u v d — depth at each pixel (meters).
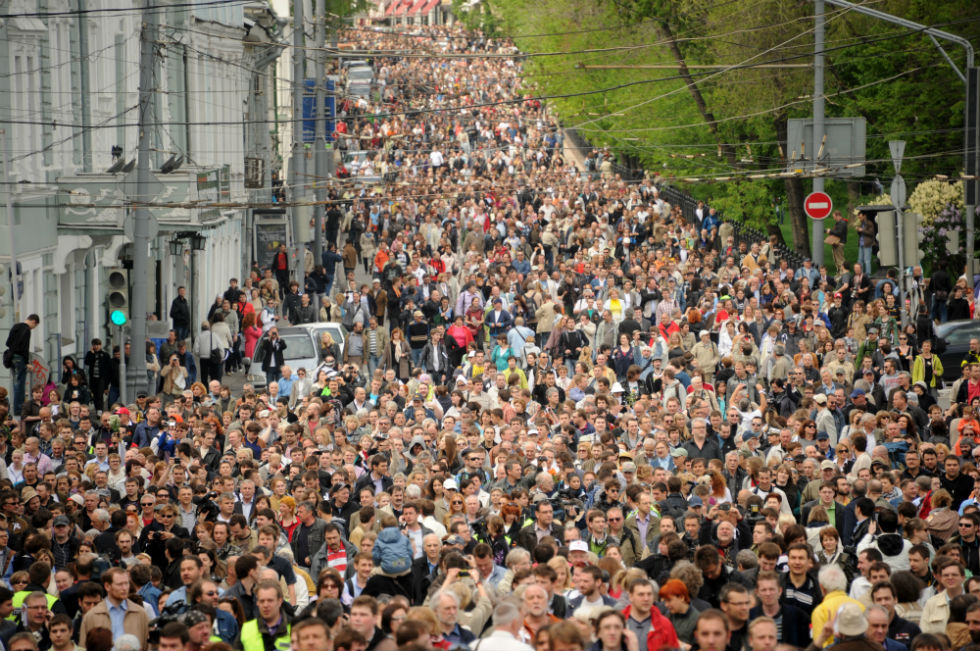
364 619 33.09
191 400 74.12
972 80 93.62
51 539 47.62
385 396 76.31
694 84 147.00
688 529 45.81
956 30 130.25
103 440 68.69
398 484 51.22
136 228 82.50
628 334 92.94
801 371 75.69
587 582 36.84
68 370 82.38
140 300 82.12
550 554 39.94
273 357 96.44
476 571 39.72
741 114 143.50
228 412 71.44
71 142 101.38
